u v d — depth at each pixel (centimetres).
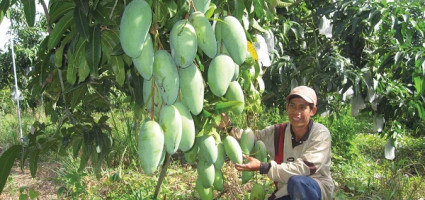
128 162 482
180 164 492
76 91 205
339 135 551
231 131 224
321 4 403
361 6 337
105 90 225
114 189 383
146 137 117
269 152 278
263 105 468
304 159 250
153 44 133
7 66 840
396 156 549
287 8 331
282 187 277
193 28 126
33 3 149
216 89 135
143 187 381
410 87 416
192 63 130
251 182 409
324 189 258
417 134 707
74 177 339
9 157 193
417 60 321
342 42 415
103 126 224
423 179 432
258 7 159
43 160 532
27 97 883
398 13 324
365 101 372
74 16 135
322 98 398
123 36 119
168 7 132
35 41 844
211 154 159
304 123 254
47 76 191
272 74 362
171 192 387
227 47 136
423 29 329
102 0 148
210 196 185
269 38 221
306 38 412
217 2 144
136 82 167
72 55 149
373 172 460
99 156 216
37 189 417
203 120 156
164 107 123
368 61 399
